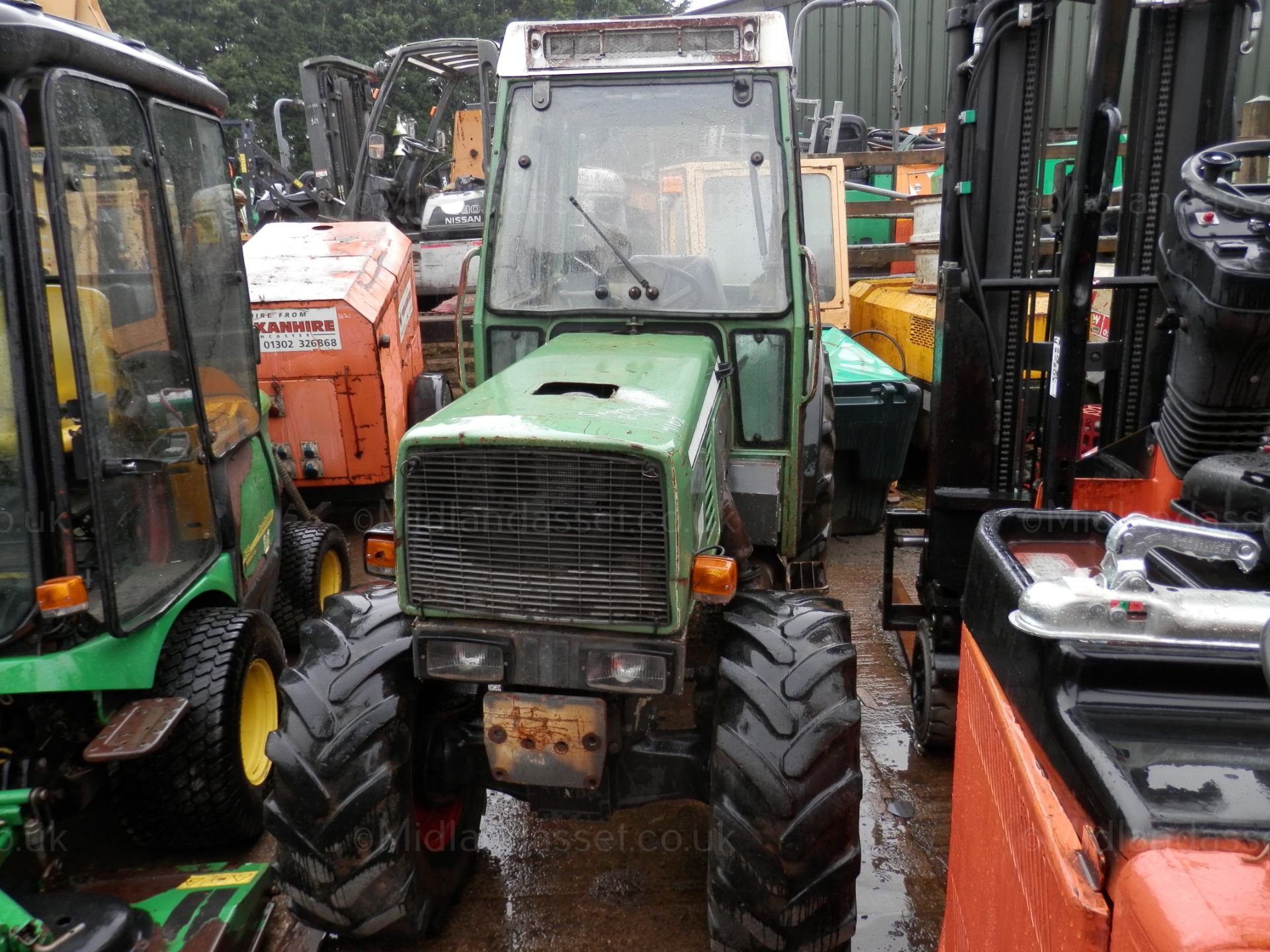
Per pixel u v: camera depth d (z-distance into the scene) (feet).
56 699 8.35
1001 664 5.01
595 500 7.03
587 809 8.27
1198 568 5.50
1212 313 6.98
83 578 8.38
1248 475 6.51
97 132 8.75
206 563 10.52
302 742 7.70
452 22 85.20
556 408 7.61
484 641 7.36
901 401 17.89
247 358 12.66
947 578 11.21
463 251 29.04
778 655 7.80
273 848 10.22
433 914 8.67
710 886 7.66
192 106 11.28
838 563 18.56
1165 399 8.32
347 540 20.22
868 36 43.04
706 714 8.82
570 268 10.71
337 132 31.12
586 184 10.72
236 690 9.68
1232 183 7.70
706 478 8.28
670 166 10.61
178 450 10.01
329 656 8.09
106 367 8.66
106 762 8.85
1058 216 9.69
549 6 89.30
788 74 10.39
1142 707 4.14
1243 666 4.10
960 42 10.82
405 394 18.92
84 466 8.57
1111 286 10.62
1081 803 3.93
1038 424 10.69
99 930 7.63
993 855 5.09
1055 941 3.87
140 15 77.51
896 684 13.71
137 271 9.43
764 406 10.57
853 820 7.51
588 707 7.32
